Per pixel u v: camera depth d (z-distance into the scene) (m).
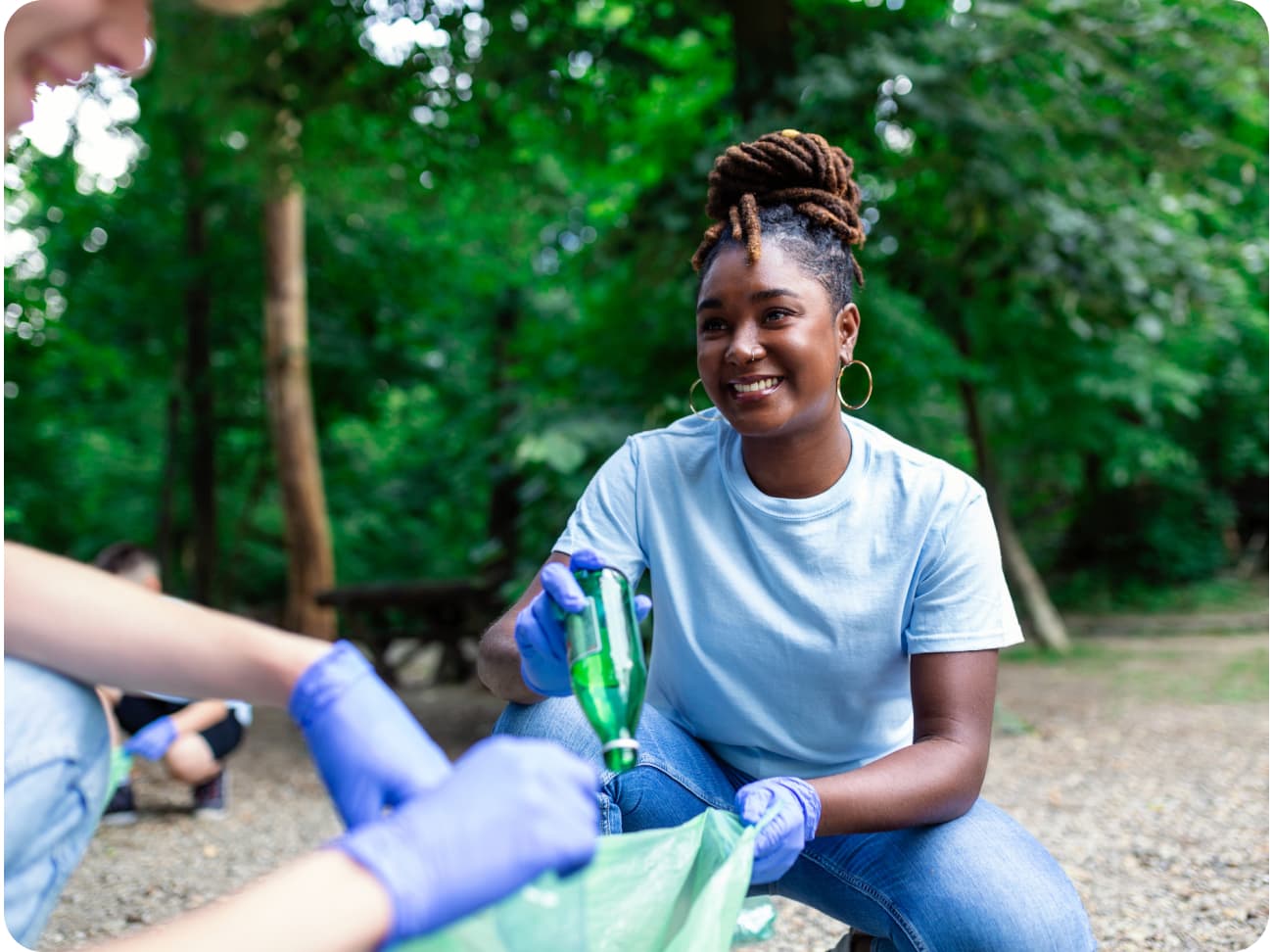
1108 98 6.58
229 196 11.38
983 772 1.67
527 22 6.72
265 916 0.77
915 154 6.40
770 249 1.74
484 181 8.12
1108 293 6.64
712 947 1.23
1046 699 7.11
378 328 12.69
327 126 7.55
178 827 4.41
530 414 6.17
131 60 1.02
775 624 1.81
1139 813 4.21
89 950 0.76
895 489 1.81
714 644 1.86
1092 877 3.39
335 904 0.78
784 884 1.88
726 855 1.40
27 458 13.76
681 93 7.26
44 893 0.98
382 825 0.83
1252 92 6.31
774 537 1.82
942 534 1.76
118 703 4.48
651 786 1.83
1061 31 5.94
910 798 1.58
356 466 15.71
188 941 0.76
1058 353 8.74
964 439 10.77
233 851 4.03
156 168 11.64
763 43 6.24
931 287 7.32
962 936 1.62
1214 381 12.91
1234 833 3.86
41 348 12.94
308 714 0.97
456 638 9.23
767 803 1.48
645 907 1.33
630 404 6.16
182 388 12.38
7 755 0.93
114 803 4.45
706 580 1.86
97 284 12.30
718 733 1.94
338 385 12.50
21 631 0.96
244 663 0.98
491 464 10.13
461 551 15.26
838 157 1.84
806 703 1.84
